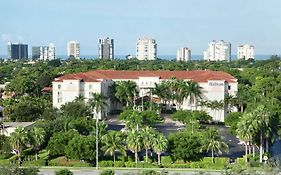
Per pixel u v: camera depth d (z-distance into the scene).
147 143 106.12
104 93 186.38
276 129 118.12
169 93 185.88
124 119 157.62
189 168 106.31
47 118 147.88
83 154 107.75
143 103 186.12
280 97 180.88
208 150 112.81
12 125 135.00
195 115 159.00
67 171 91.19
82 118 134.75
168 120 174.62
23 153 116.12
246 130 107.94
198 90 179.50
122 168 106.00
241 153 121.19
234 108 178.62
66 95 180.75
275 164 63.78
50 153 113.00
